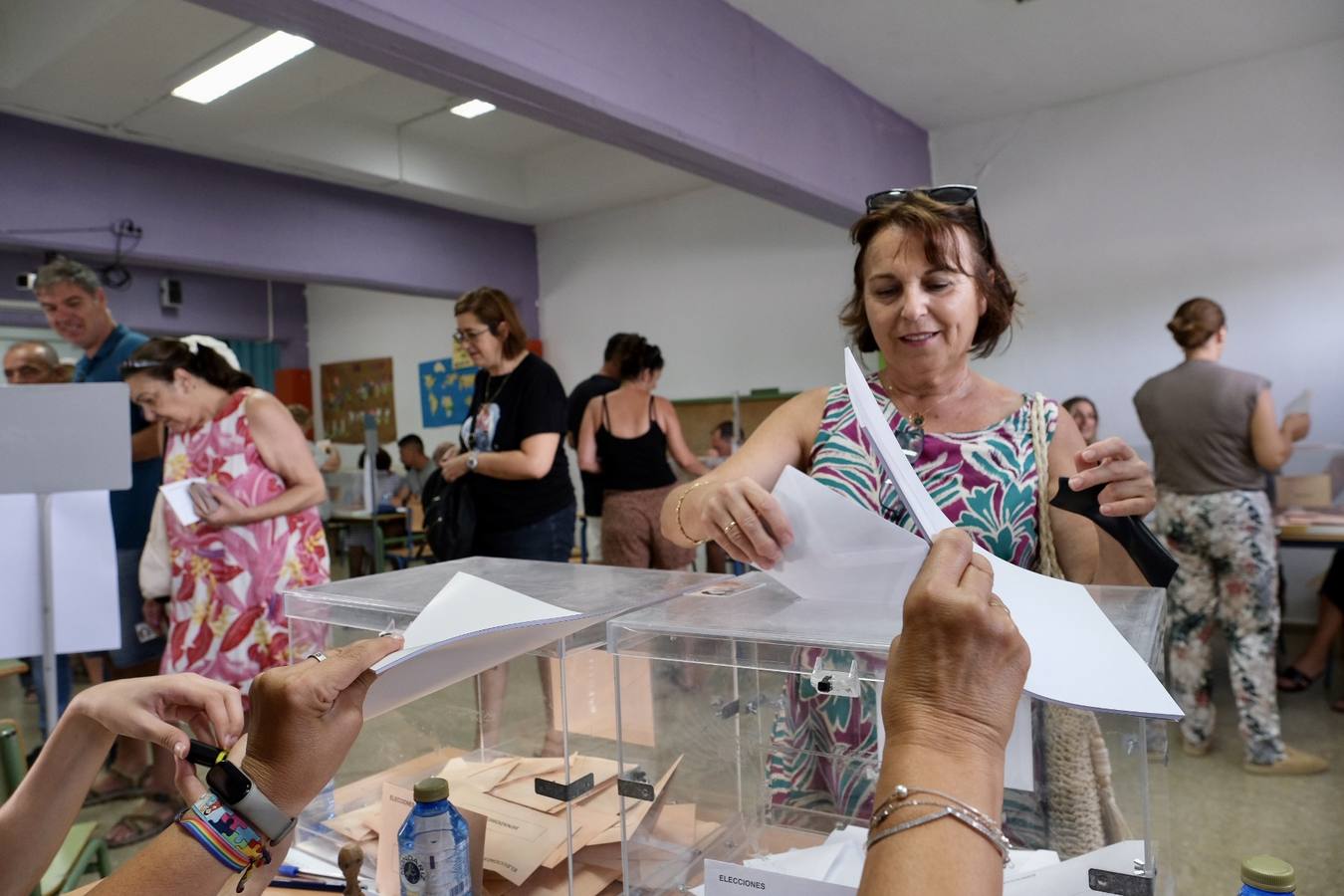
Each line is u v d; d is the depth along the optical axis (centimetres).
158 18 314
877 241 102
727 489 78
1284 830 221
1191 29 369
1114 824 57
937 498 99
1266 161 405
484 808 82
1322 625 340
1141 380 442
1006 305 109
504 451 237
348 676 54
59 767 82
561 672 76
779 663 68
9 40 364
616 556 337
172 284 766
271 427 206
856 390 67
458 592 73
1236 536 262
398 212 579
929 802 37
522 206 611
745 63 339
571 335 666
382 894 87
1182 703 278
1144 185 434
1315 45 390
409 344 823
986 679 40
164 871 52
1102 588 78
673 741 76
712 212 593
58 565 176
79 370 277
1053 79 418
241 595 202
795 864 67
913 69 399
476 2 229
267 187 505
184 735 77
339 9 198
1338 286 393
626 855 75
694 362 608
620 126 289
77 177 430
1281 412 409
